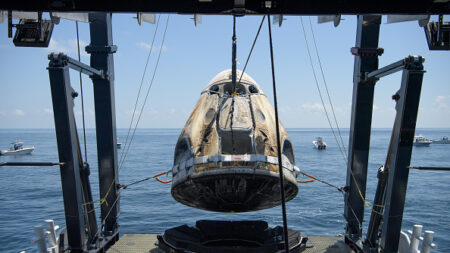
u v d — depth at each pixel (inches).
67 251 362.9
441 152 4023.1
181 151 409.1
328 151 4143.7
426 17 313.3
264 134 376.8
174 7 298.0
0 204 1255.5
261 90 465.1
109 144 454.6
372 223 400.8
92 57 436.8
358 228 455.2
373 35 421.1
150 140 7401.6
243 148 373.1
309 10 298.2
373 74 391.5
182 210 1157.1
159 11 298.8
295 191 393.1
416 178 2039.9
